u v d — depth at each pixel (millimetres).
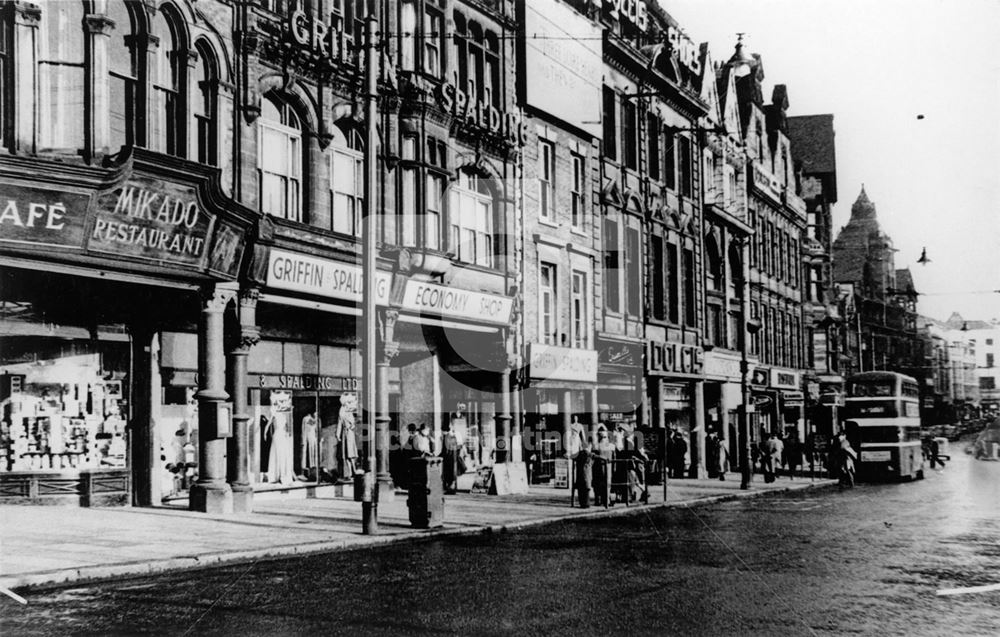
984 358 94062
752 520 19578
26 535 14180
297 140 21422
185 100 18453
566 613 9438
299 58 20969
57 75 16125
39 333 17203
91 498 17797
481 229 27844
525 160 29312
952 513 21156
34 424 17281
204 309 18297
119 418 18406
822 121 68438
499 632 8586
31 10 15688
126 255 16328
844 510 22172
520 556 13648
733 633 8602
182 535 14562
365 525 15586
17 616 9219
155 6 17875
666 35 39188
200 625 8828
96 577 11266
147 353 18797
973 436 72688
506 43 28938
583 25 32281
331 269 21047
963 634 8625
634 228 36094
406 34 23688
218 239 17719
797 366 58312
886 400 35031
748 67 53250
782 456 43125
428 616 9258
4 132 15594
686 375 38094
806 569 12555
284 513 18438
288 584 11062
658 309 37844
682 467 35812
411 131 24359
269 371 21391
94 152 16422
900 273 80875
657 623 9008
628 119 36500
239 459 18891
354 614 9344
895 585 11297
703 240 42188
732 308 46438
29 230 15023
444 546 14820
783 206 55812
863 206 77188
